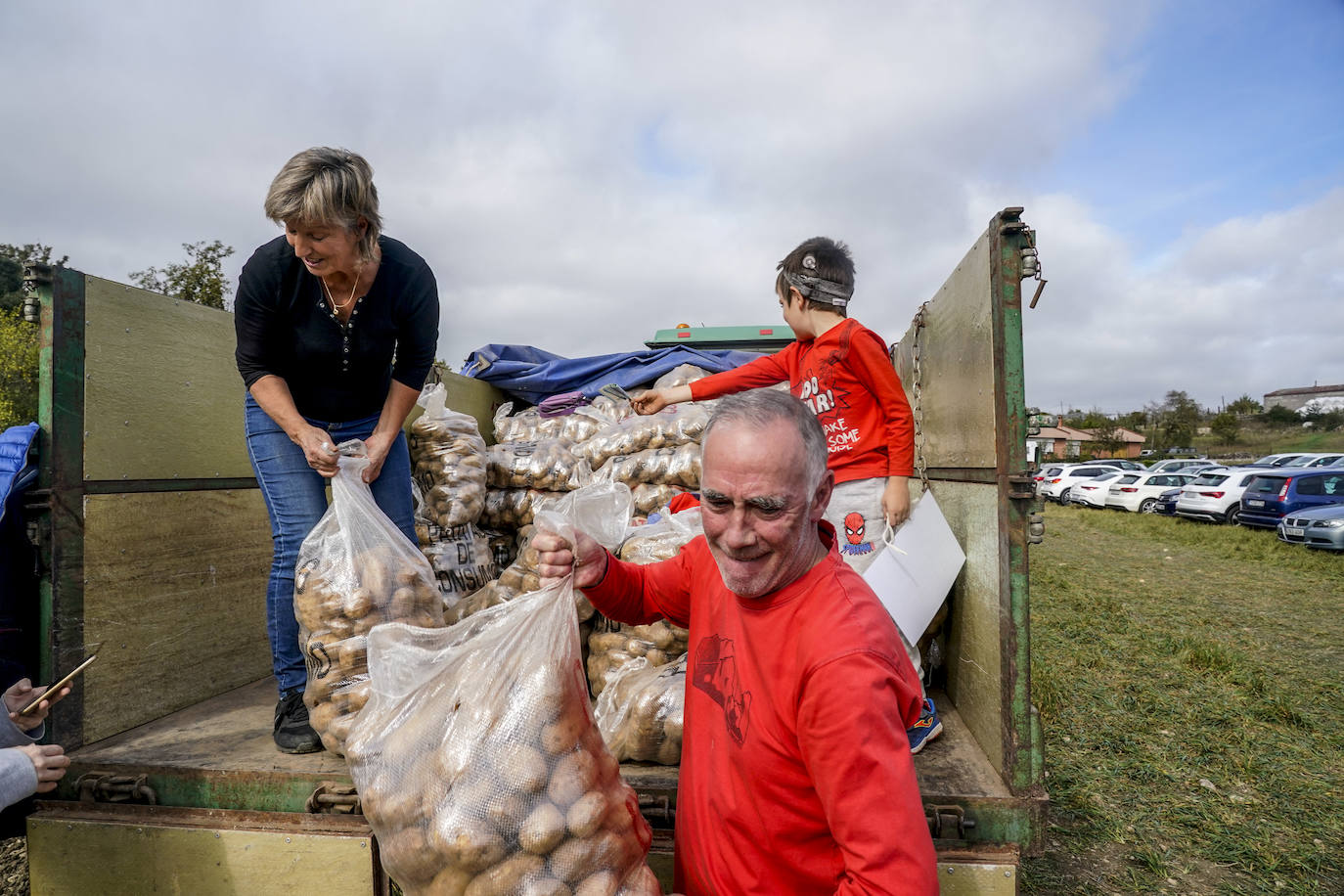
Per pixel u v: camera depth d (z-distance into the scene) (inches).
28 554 68.1
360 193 65.1
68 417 69.5
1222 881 100.7
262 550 98.8
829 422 91.9
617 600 58.1
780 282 96.9
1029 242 66.2
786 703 42.5
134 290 78.0
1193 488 697.0
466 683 49.7
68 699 68.4
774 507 41.0
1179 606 291.0
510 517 119.0
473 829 44.6
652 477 116.3
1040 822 57.8
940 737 74.5
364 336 78.7
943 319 97.5
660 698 65.7
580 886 45.6
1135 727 157.8
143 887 62.5
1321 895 97.1
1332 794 126.8
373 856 59.2
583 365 167.8
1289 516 506.6
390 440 81.8
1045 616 263.3
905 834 37.3
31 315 68.3
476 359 166.4
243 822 62.2
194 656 85.3
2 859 98.2
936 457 103.3
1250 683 183.6
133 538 76.9
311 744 68.2
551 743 47.5
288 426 74.3
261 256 72.7
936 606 79.7
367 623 69.5
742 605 46.8
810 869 43.8
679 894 51.1
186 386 85.6
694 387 108.0
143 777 64.2
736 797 45.4
